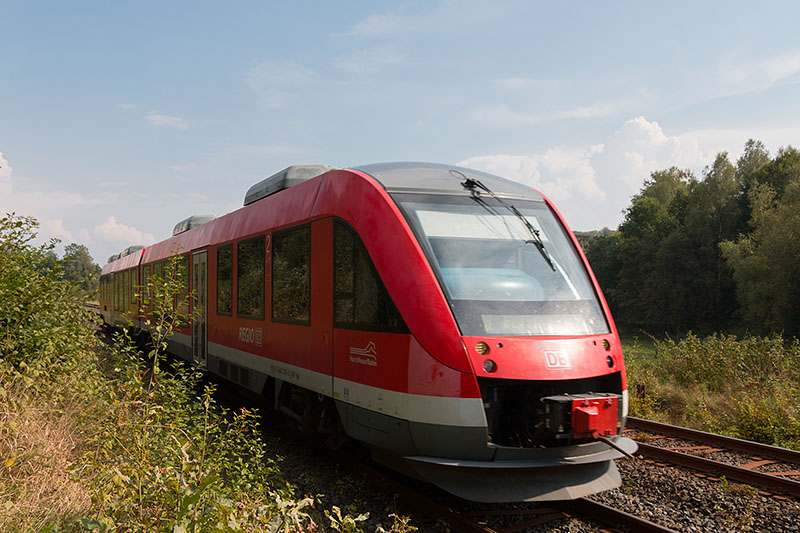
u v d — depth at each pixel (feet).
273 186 26.71
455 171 20.65
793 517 16.44
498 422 16.16
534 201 20.51
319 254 20.43
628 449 16.49
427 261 16.66
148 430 13.88
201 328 33.68
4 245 20.85
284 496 14.47
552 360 15.94
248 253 27.12
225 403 32.07
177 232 44.50
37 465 14.34
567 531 15.43
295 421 22.44
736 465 21.74
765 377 36.22
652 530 14.94
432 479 15.62
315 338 20.42
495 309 16.40
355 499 17.53
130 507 10.73
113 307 71.41
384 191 18.19
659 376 40.65
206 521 9.87
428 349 15.69
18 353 20.29
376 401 17.03
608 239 186.19
